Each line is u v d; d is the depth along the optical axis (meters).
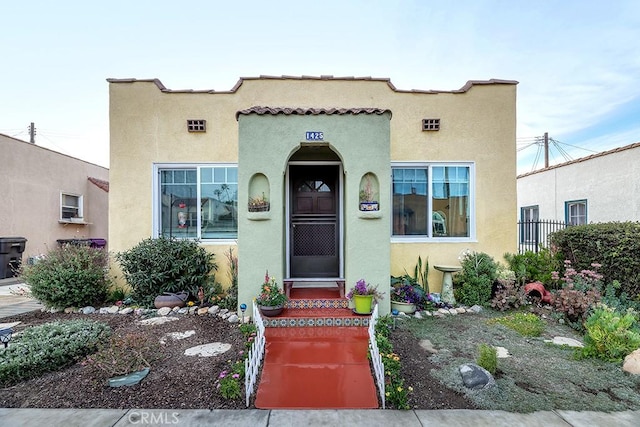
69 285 6.26
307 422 3.01
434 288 7.12
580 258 6.71
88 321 5.12
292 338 4.64
